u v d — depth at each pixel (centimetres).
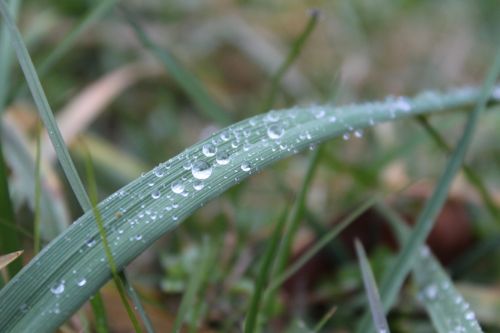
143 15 41
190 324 20
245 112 35
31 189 22
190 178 17
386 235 23
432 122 30
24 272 16
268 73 38
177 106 36
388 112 20
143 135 31
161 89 35
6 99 23
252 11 43
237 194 24
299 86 37
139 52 37
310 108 19
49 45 37
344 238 23
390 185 26
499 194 25
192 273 21
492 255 24
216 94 35
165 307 21
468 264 23
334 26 42
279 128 18
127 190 17
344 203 25
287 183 27
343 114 19
